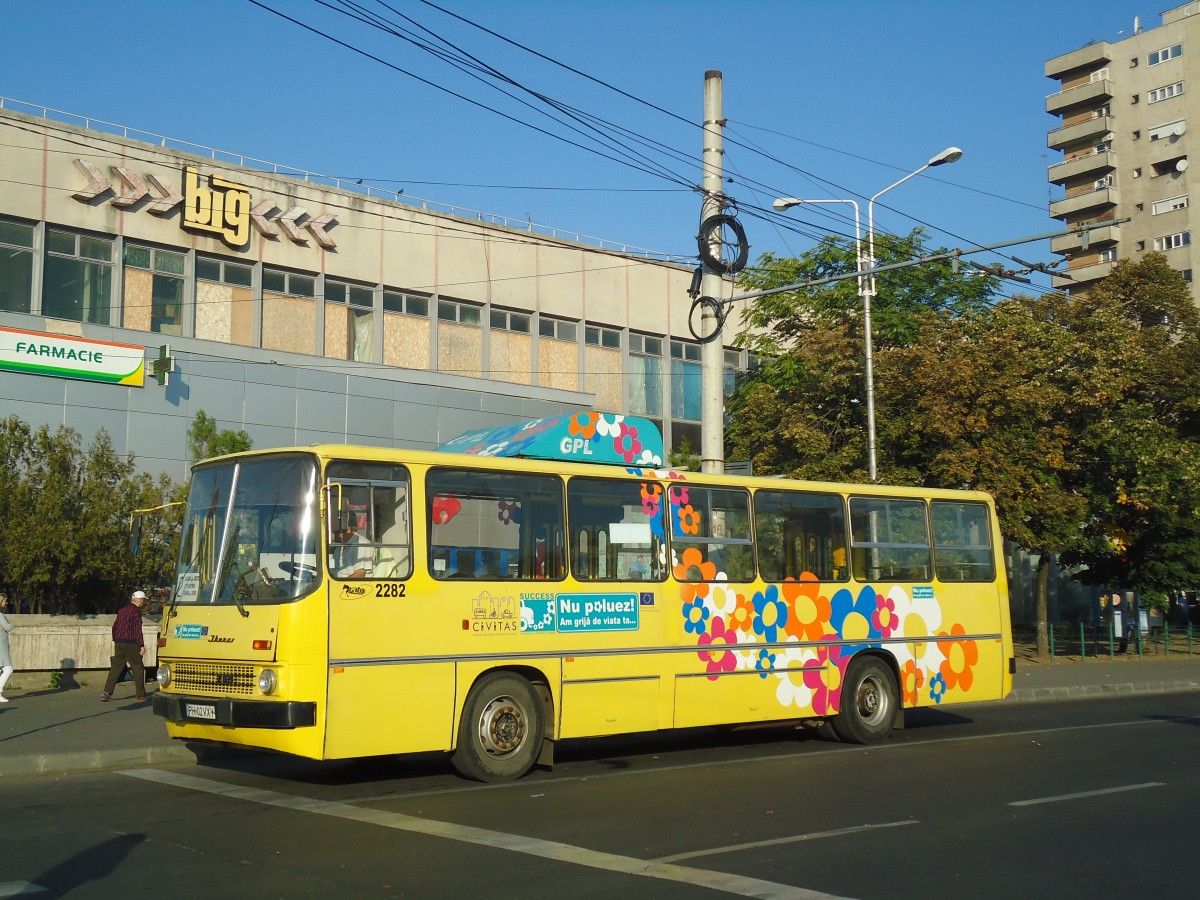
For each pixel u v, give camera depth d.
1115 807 10.16
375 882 7.34
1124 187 68.19
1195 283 64.56
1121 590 36.78
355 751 10.33
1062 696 22.77
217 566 10.88
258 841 8.56
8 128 27.58
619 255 39.41
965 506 16.70
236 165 31.25
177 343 28.11
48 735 13.73
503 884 7.30
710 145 17.92
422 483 11.16
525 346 37.09
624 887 7.23
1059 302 32.78
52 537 19.09
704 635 13.29
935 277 30.44
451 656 11.10
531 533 11.96
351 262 33.22
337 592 10.38
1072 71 71.00
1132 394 33.56
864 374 26.30
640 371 39.97
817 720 15.26
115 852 8.18
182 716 10.65
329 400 29.14
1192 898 7.15
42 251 27.95
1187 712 19.59
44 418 24.66
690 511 13.44
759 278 31.58
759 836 8.80
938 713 19.41
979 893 7.19
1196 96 65.38
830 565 14.81
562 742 15.10
